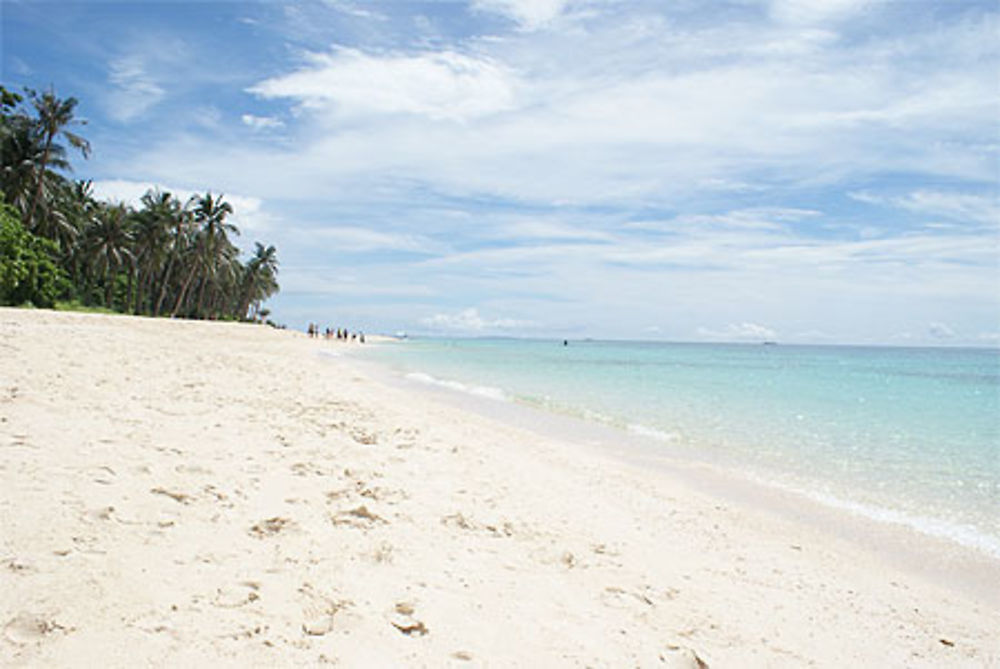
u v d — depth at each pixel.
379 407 12.86
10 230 30.78
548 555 5.13
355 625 3.37
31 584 3.09
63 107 39.09
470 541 5.14
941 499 8.71
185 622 3.03
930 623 4.84
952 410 21.73
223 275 74.31
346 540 4.64
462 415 14.07
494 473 7.95
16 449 5.23
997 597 5.47
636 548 5.73
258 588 3.58
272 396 11.95
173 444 6.52
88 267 53.47
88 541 3.71
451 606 3.85
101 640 2.73
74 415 6.97
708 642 3.98
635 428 14.34
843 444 13.23
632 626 4.02
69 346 13.78
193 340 28.31
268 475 6.02
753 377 39.38
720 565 5.62
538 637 3.64
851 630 4.54
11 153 38.47
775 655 3.95
